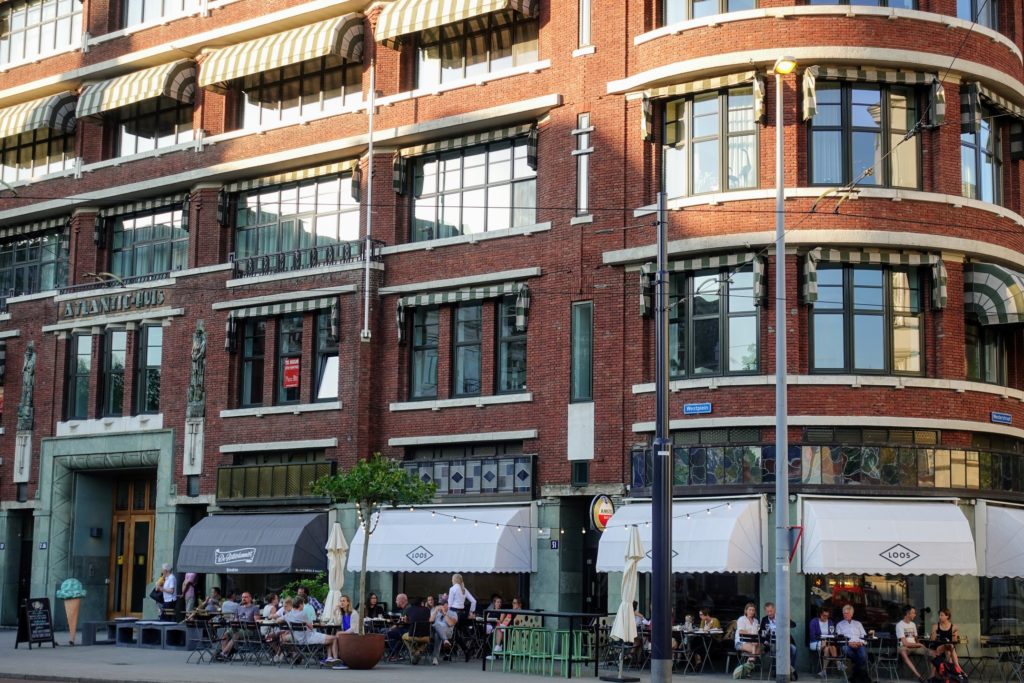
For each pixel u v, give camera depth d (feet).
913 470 99.19
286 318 129.90
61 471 142.82
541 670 93.25
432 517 114.52
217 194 135.85
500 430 114.73
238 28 134.82
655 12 110.01
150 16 145.28
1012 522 99.71
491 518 111.14
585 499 111.96
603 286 110.11
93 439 140.67
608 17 112.37
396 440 120.37
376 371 122.83
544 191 114.93
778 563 83.10
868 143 103.30
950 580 99.14
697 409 102.53
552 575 109.40
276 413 127.13
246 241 134.82
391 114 124.16
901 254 101.91
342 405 122.72
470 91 119.55
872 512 96.78
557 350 112.27
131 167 141.90
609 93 111.24
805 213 101.04
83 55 148.87
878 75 102.78
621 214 109.50
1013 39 112.37
